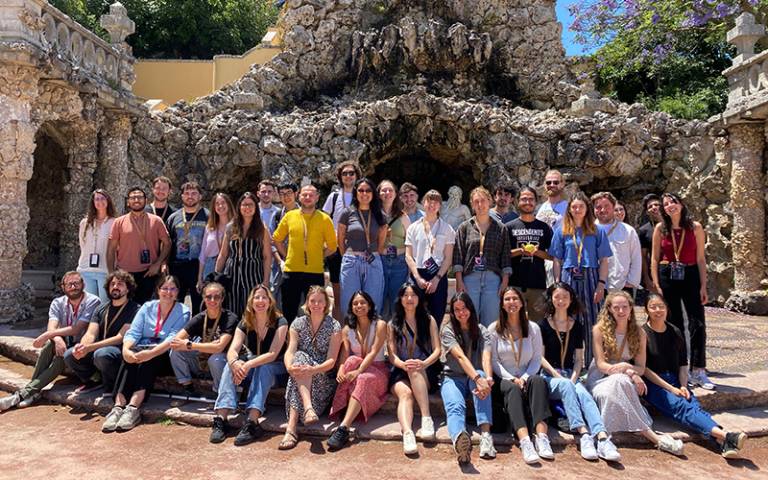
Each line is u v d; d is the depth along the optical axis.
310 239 5.58
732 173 11.21
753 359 6.79
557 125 12.31
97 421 5.00
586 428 4.49
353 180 6.29
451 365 4.90
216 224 5.96
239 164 12.12
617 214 5.90
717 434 4.43
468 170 14.07
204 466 4.05
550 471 4.04
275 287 6.60
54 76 8.06
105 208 6.56
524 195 5.61
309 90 14.12
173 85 15.58
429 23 13.49
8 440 4.53
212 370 5.09
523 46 14.38
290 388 4.68
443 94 13.49
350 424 4.57
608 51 15.38
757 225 10.84
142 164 11.77
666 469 4.13
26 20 7.39
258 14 22.30
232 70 15.25
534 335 4.82
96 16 19.22
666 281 5.59
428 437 4.49
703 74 16.02
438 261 5.51
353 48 13.90
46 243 11.96
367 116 12.27
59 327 5.73
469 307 4.86
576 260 5.28
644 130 12.22
